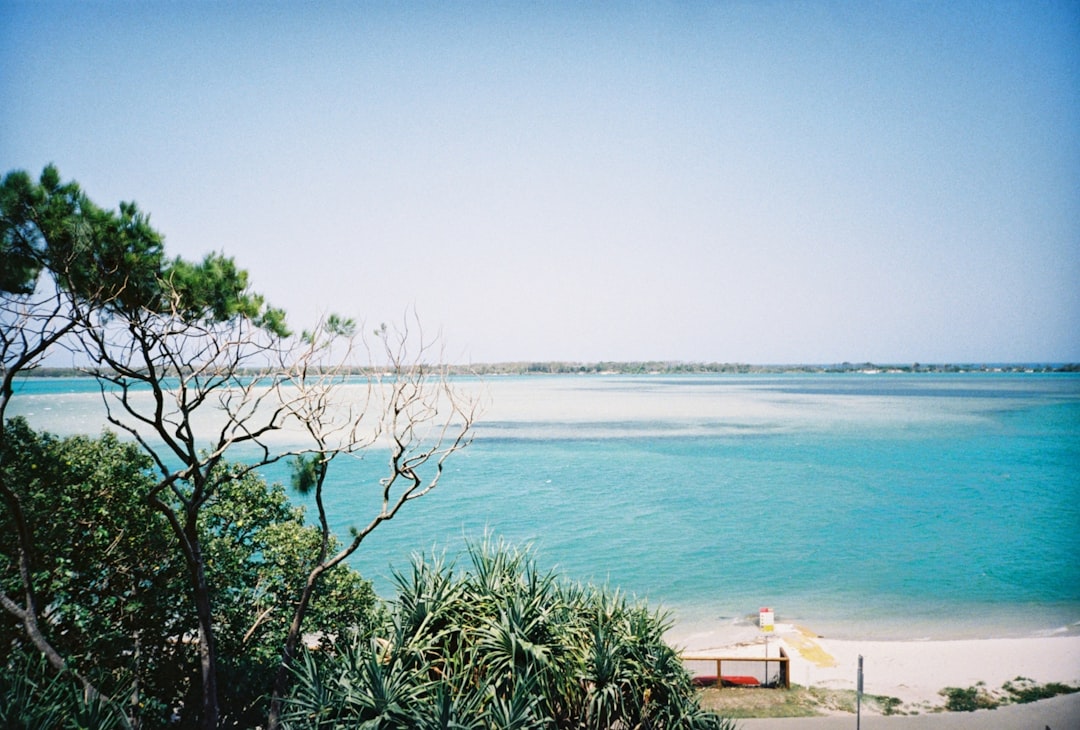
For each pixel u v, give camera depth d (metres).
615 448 90.75
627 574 38.25
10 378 9.62
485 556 11.75
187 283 10.23
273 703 10.19
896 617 32.53
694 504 57.28
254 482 15.64
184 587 12.94
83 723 8.70
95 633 11.62
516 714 9.16
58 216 9.22
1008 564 41.97
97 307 9.71
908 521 52.88
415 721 9.01
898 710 18.34
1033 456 86.69
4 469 11.48
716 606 33.53
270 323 11.05
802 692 19.69
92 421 89.12
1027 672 22.91
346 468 72.19
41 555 11.62
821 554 43.47
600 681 10.25
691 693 11.30
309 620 14.24
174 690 12.70
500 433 107.94
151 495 9.97
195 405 10.69
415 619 10.66
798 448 92.56
